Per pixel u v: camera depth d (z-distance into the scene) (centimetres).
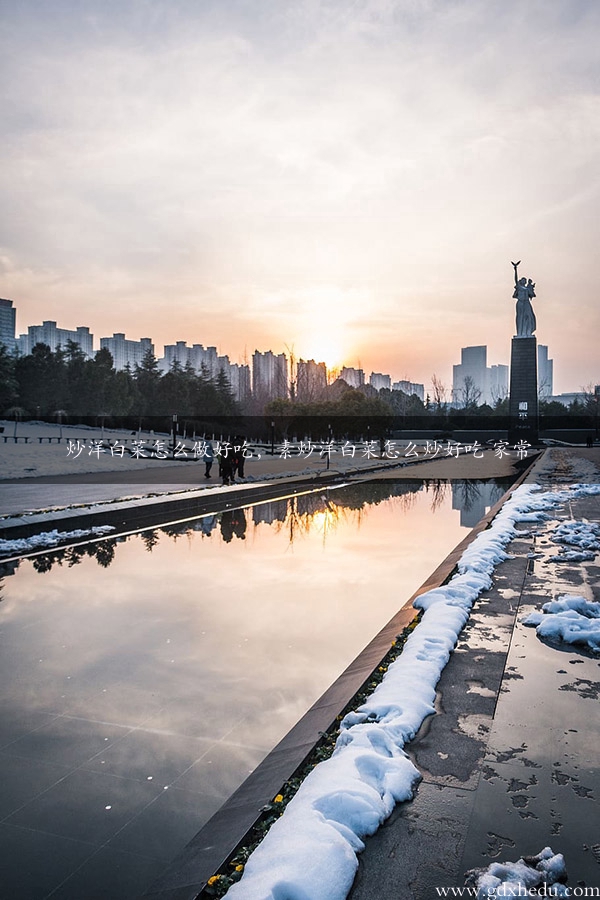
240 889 246
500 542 988
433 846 277
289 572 1042
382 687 445
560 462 3534
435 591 679
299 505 1984
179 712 528
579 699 428
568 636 541
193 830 374
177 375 9050
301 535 1409
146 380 8650
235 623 765
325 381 10981
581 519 1253
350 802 296
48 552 1170
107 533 1383
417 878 257
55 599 863
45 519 1312
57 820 385
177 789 417
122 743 477
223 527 1514
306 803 302
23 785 423
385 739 363
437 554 1207
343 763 337
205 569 1056
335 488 2552
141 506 1566
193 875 288
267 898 236
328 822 286
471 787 323
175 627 747
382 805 300
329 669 622
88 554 1164
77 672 612
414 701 416
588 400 10644
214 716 521
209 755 459
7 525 1240
